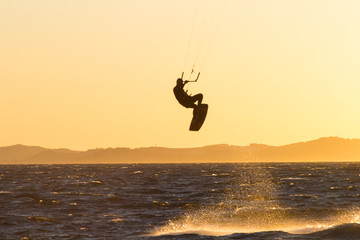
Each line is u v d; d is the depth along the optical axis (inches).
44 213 2800.2
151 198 3587.6
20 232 2223.2
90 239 2060.8
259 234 1946.4
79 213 2802.7
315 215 2516.0
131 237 2078.0
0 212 2832.2
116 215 2719.0
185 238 1956.2
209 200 3398.1
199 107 1459.2
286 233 1948.8
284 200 3297.2
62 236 2132.1
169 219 2539.4
